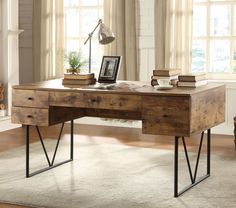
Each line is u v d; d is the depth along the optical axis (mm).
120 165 6191
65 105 5477
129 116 6004
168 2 8078
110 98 5305
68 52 9039
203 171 5957
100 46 8852
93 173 5875
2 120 8148
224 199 5086
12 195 5184
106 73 5945
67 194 5215
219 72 8148
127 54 8391
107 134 7922
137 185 5477
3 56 8375
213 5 8125
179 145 7195
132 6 8328
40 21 8922
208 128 5469
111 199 5086
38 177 5727
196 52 8266
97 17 8875
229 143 7328
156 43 8195
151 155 6648
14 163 6250
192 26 8031
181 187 5426
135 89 5422
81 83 5805
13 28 8422
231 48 8070
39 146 7082
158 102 5113
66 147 7047
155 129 5145
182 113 5031
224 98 5879
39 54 8969
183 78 5562
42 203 4984
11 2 8375
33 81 9062
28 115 5613
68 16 9039
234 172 5938
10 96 8406
